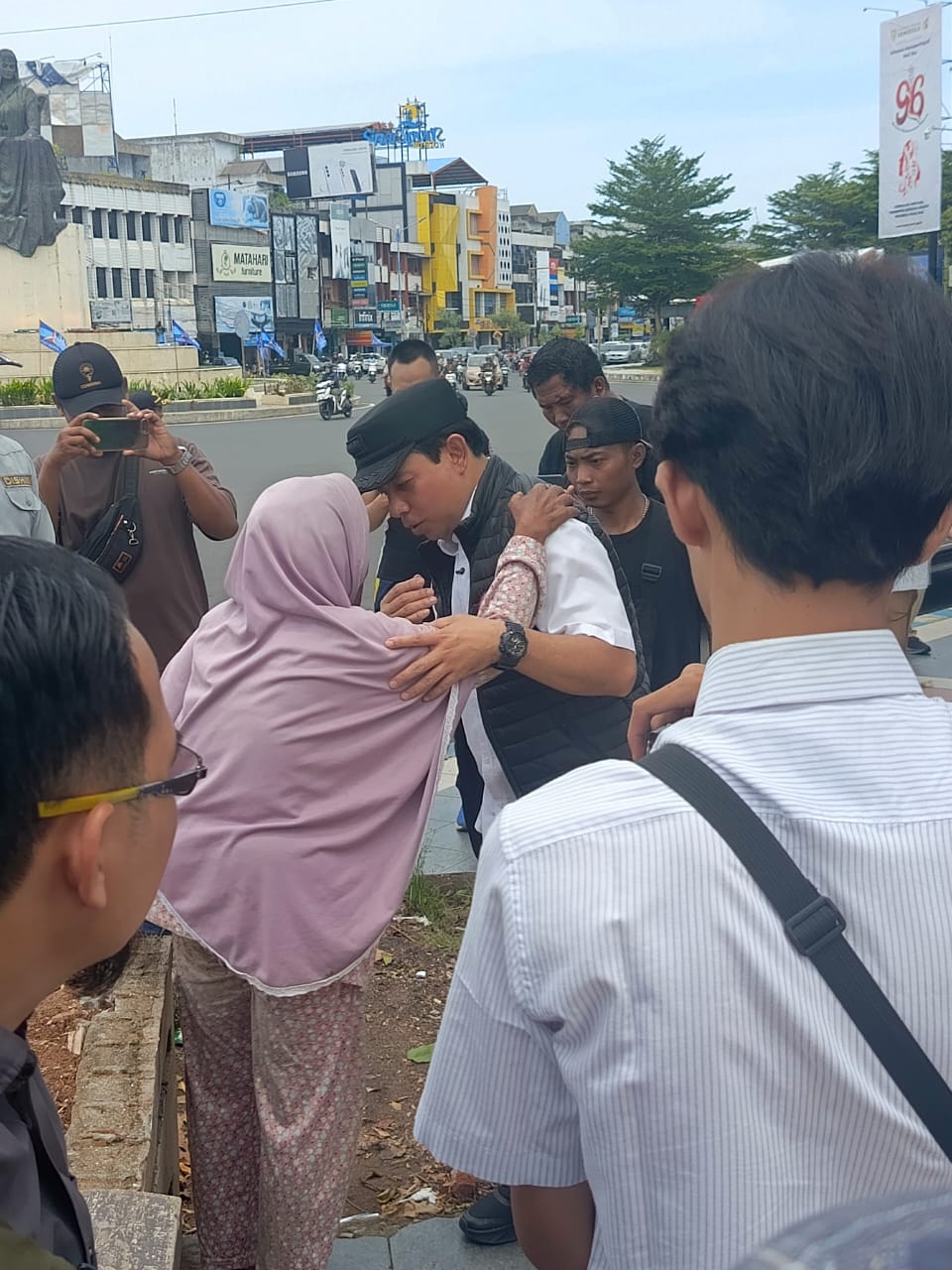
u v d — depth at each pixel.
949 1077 0.94
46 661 0.92
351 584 2.27
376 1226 2.75
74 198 57.62
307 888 2.14
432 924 4.16
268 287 68.81
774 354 0.98
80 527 4.17
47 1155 1.06
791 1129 0.94
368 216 98.25
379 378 63.34
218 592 9.53
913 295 1.00
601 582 2.52
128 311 59.91
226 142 81.69
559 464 5.10
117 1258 1.78
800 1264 0.69
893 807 0.98
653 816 0.98
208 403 34.44
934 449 0.97
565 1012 0.97
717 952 0.94
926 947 0.94
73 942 1.02
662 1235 0.96
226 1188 2.42
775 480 0.98
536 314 122.69
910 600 4.67
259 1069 2.24
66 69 68.38
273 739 2.13
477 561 2.68
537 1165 1.09
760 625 1.05
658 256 73.06
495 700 2.64
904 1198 0.73
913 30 18.98
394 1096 3.24
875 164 54.78
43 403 31.94
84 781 0.96
